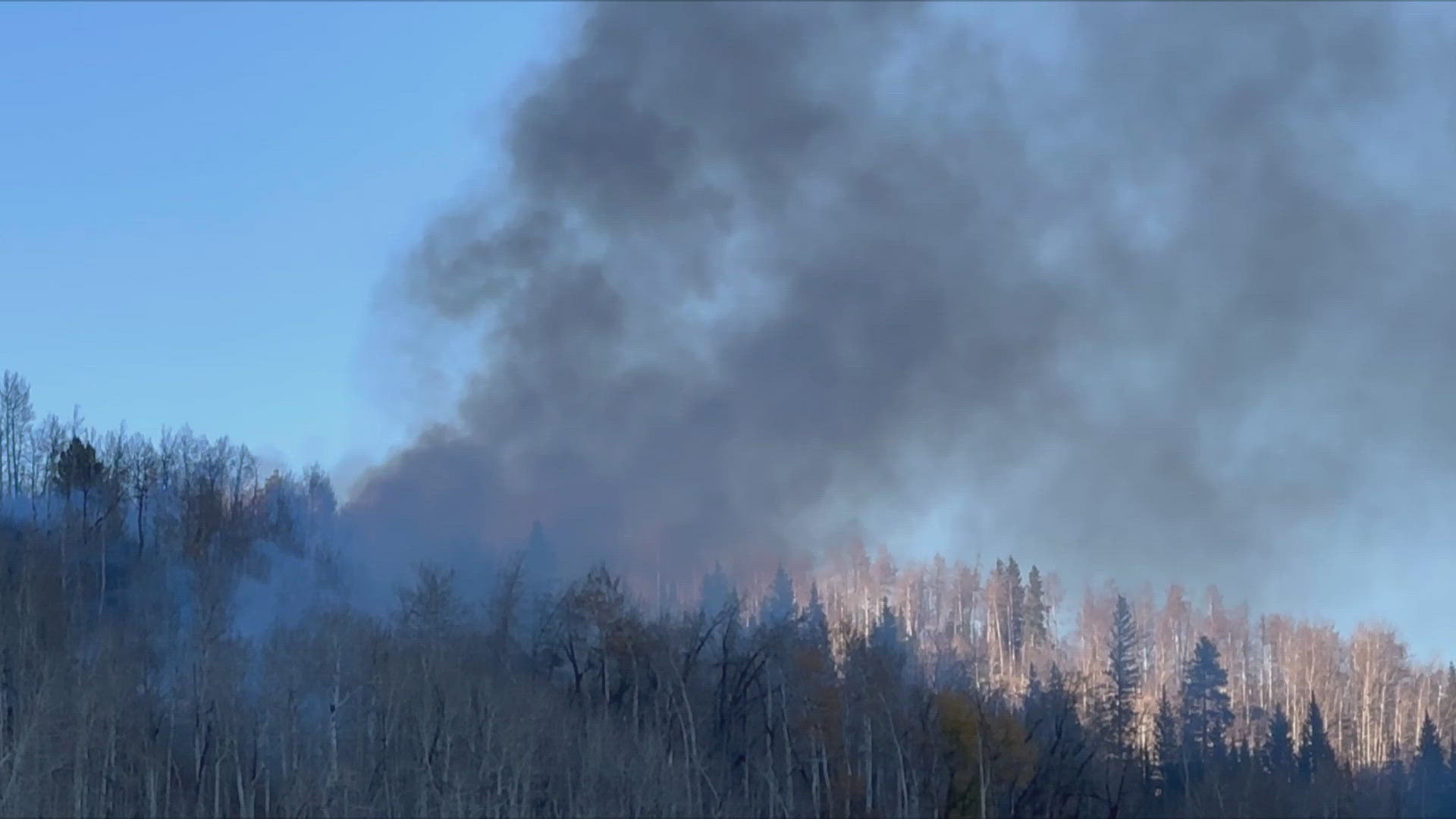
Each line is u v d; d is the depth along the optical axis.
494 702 61.88
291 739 60.38
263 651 65.75
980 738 67.81
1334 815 78.62
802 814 67.88
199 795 57.38
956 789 70.19
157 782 58.34
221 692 62.25
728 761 70.38
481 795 59.00
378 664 64.00
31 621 61.06
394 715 61.50
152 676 65.06
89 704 56.41
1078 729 80.00
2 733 54.00
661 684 72.38
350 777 57.44
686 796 64.50
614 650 73.19
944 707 71.69
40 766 53.34
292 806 56.34
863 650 74.44
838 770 71.06
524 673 70.69
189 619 72.50
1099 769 78.25
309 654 63.03
